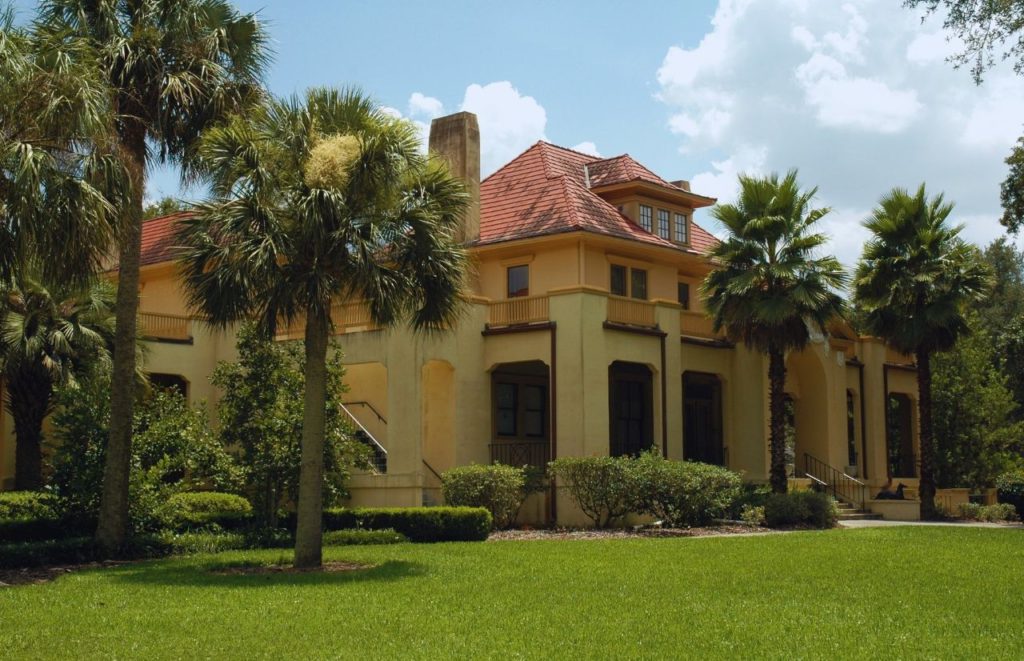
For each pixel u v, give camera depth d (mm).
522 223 33594
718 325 31453
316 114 18312
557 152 38219
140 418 23344
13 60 15617
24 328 25328
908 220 34438
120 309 20844
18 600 14086
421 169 18688
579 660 10102
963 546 21375
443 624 12000
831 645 10805
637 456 34906
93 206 16203
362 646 10820
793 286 30312
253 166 17594
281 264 18453
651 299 35000
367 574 16703
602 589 14914
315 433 18250
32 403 26766
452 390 29828
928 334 33812
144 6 20688
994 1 19094
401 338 28828
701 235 40938
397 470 28516
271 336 18312
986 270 34344
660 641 11016
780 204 31109
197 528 23281
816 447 36438
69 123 16344
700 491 27047
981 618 12547
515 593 14492
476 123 34625
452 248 18922
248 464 23484
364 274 17422
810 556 19297
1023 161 36406
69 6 20250
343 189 17719
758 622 12180
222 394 32469
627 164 36656
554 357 29297
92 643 11078
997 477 39125
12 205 15461
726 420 34688
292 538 22906
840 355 37062
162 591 14836
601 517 28016
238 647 10805
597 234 31828
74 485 21641
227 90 21281
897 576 16406
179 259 18422
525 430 33531
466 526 23672
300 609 13086
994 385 41656
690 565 17859
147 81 20422
